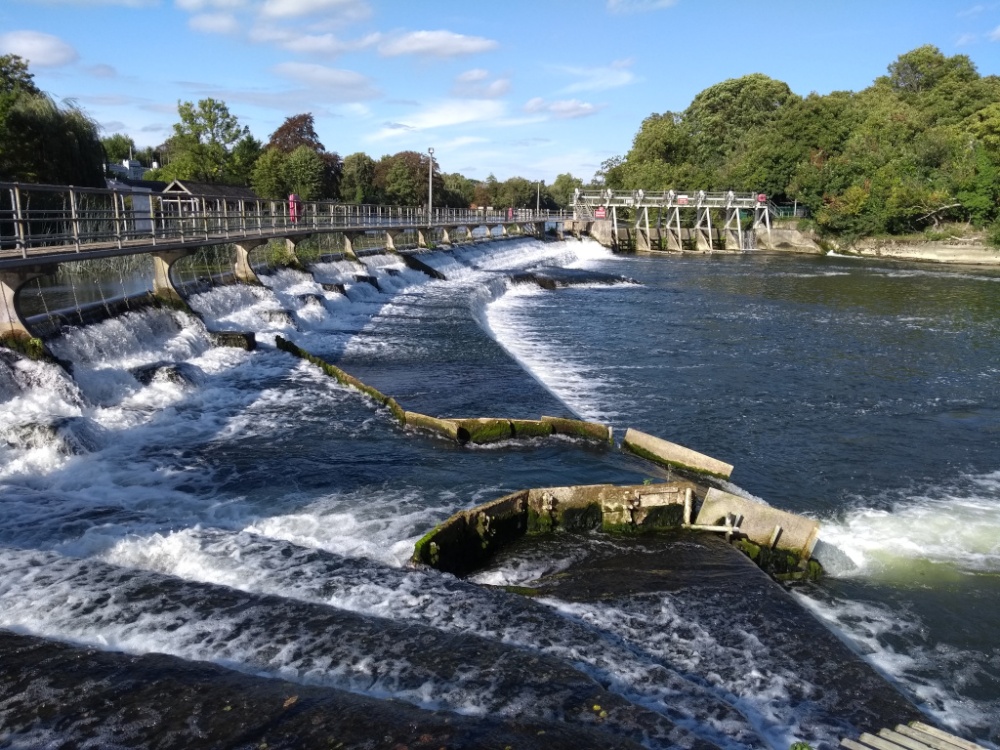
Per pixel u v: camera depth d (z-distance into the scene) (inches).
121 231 987.3
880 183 4030.5
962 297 2246.6
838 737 369.7
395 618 420.2
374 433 770.2
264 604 418.9
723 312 1867.6
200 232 1341.0
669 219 4471.0
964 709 424.2
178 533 514.9
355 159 4352.9
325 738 301.9
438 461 702.5
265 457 687.1
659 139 5595.5
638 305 1956.2
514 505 568.7
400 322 1409.9
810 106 4682.6
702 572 527.8
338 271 1748.3
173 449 695.1
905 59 6053.2
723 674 413.4
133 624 391.5
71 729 301.1
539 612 444.1
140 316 963.3
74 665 344.5
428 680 356.2
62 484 601.9
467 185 6540.4
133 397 809.5
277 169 3503.9
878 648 478.9
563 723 328.2
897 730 363.9
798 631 459.8
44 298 1167.0
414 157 4773.6
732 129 5969.5
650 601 484.7
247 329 1167.0
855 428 944.3
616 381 1128.2
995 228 3575.3
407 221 2635.3
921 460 840.3
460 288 1892.2
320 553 498.3
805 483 761.6
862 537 643.5
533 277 2266.2
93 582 432.8
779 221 4446.4
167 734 300.5
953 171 3880.4
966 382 1192.2
